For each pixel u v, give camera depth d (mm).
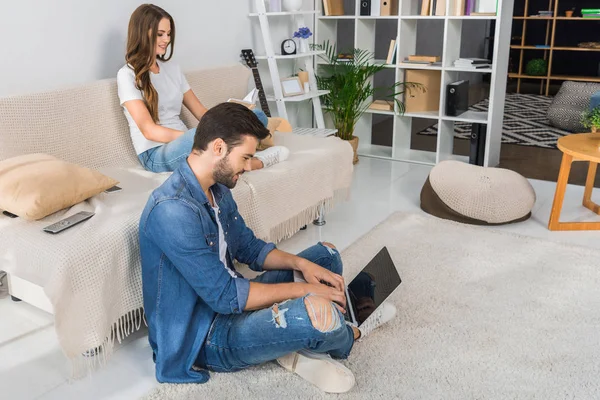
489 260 2756
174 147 2602
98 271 1875
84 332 1860
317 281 1952
